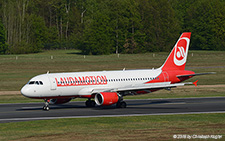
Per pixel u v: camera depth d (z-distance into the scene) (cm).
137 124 13375
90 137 11044
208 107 18862
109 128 12575
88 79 18938
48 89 17675
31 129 12594
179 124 13325
